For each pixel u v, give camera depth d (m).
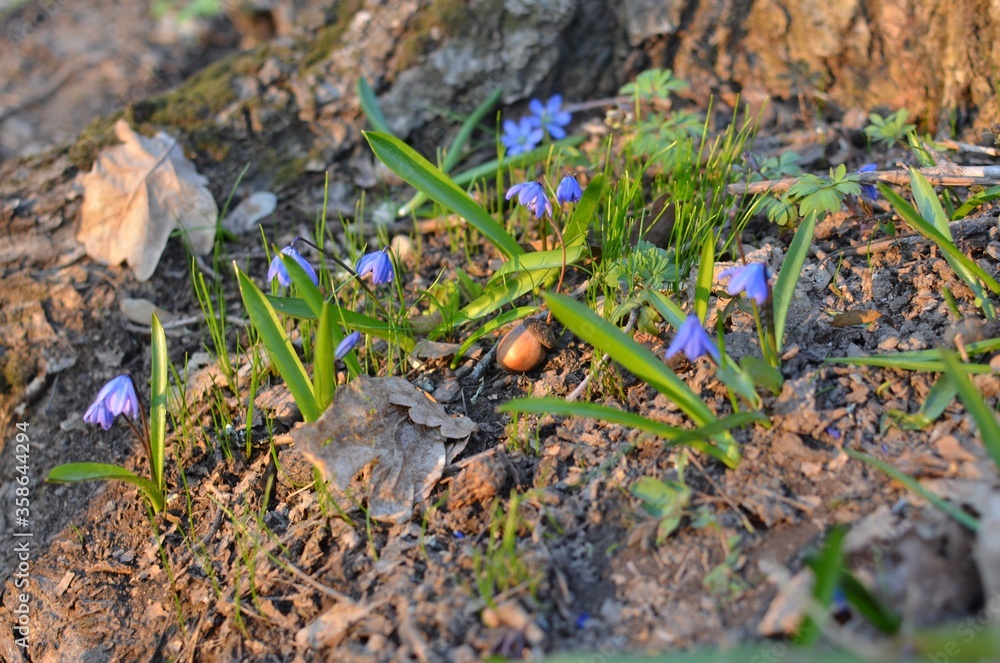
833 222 0.99
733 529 0.87
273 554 0.91
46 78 1.46
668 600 0.86
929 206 0.93
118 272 1.05
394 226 1.07
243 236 1.07
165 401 0.94
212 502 0.95
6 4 1.59
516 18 1.10
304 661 0.88
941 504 0.84
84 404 1.01
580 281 1.00
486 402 0.95
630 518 0.88
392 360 0.98
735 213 1.00
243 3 1.52
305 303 0.96
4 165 1.09
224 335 1.00
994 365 0.88
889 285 0.94
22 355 1.02
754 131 1.03
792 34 1.07
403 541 0.90
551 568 0.87
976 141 1.02
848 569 0.84
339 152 1.09
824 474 0.88
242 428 0.97
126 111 1.09
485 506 0.90
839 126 1.06
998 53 1.01
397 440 0.92
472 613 0.87
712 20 1.08
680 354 0.93
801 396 0.90
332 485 0.92
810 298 0.95
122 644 0.92
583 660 0.83
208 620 0.91
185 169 1.07
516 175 1.08
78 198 1.06
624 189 1.00
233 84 1.10
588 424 0.92
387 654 0.86
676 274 0.94
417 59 1.10
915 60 1.04
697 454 0.90
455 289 0.99
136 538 0.95
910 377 0.90
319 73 1.10
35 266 1.05
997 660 0.81
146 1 1.61
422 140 1.10
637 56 1.10
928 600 0.83
